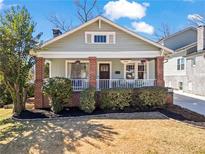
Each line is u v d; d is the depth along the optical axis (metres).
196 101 19.81
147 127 11.40
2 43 14.71
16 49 15.13
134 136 10.23
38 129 11.76
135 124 11.95
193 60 26.09
